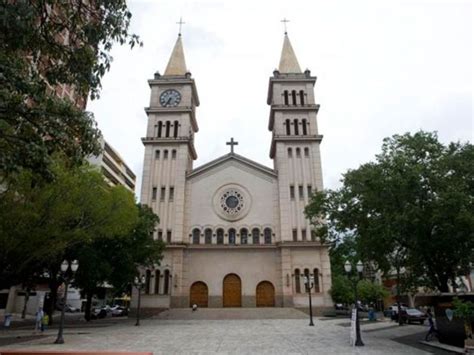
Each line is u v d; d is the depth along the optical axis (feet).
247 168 150.61
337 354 50.37
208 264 138.62
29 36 29.19
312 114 153.89
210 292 135.13
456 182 62.54
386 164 68.13
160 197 144.46
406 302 180.65
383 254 73.41
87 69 32.96
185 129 154.20
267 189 147.64
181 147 150.20
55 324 107.34
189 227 143.54
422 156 68.49
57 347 57.82
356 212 73.46
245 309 126.52
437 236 63.41
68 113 34.24
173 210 142.72
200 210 145.59
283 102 158.51
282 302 131.64
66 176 67.56
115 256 101.55
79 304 229.86
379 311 192.44
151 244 114.83
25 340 67.21
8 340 67.21
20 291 171.53
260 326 95.04
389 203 65.82
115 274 102.83
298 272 133.69
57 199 67.67
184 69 168.25
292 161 147.54
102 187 79.61
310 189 143.43
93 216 74.74
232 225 143.43
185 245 137.90
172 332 80.74
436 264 70.23
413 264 75.87
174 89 160.66
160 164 148.87
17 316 161.38
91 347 57.72
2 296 161.99
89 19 33.35
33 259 73.56
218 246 139.33
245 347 57.47
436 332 61.72
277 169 148.25
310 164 146.82
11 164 30.22
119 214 78.18
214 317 123.85
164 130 154.81
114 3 32.04
